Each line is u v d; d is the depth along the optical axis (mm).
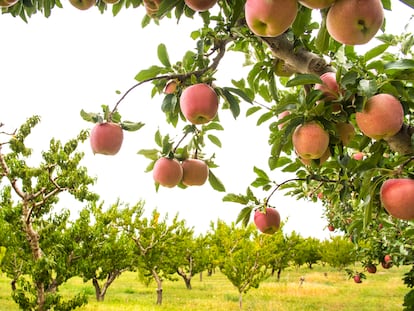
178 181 2309
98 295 16578
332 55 2275
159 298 15961
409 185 1596
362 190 1722
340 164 2455
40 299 9016
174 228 17328
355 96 1659
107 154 2119
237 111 1984
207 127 2605
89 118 2137
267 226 2646
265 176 2818
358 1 1407
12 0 2055
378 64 1681
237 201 2740
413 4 1495
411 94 1748
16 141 8586
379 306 14602
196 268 22516
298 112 1822
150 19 2625
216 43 2160
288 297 17438
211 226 22234
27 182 8883
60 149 8992
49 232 9555
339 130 1923
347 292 18938
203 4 1770
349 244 27969
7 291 17938
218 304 15539
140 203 17062
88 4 2148
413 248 5977
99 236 10414
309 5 1417
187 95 1918
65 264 9375
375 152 1959
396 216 1621
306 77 1686
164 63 2156
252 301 16406
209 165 2574
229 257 15102
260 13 1425
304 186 3443
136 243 16766
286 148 2189
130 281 28781
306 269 36625
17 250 9992
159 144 2387
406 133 1729
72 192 9211
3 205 9812
